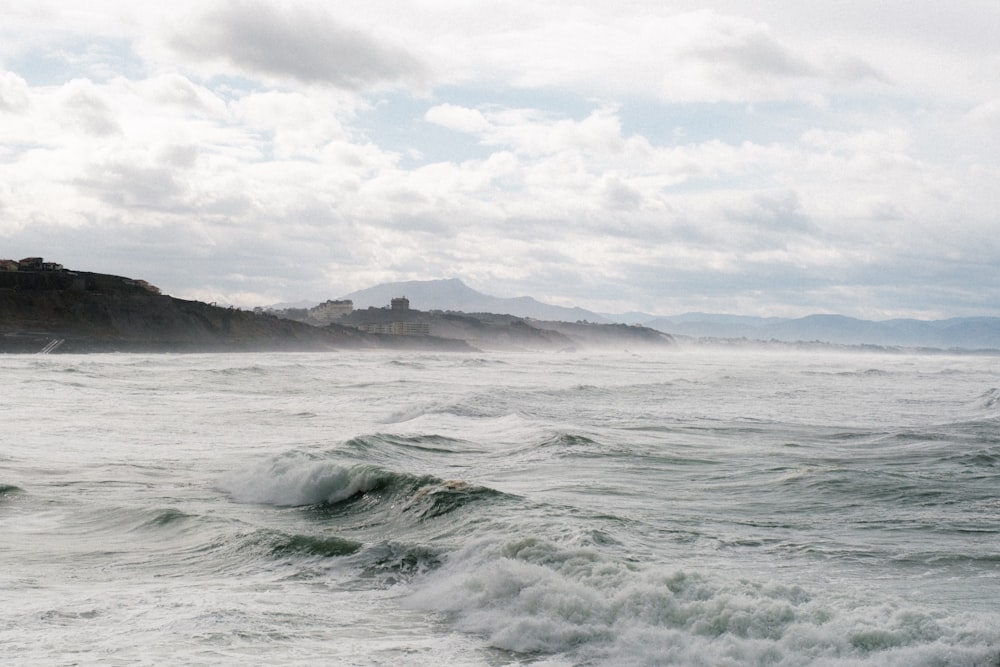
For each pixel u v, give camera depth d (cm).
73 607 859
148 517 1306
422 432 2344
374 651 741
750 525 1210
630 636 743
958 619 711
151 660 699
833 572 947
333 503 1453
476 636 788
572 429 2420
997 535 1150
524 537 1027
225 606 866
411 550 1070
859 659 653
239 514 1370
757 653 682
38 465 1784
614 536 1088
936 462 1847
